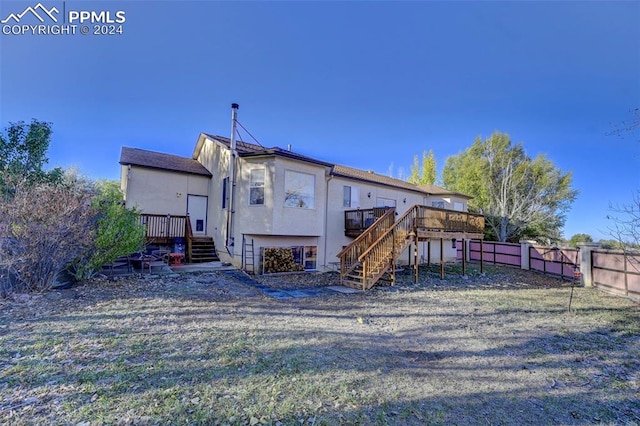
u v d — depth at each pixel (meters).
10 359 3.87
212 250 13.97
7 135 12.10
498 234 27.97
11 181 8.16
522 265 17.62
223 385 3.45
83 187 9.12
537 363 4.59
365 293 9.56
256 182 12.30
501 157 28.84
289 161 12.30
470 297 9.54
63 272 8.33
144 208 13.05
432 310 7.71
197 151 16.53
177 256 12.10
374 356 4.57
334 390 3.46
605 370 4.41
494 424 2.97
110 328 5.16
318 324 6.11
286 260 12.68
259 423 2.78
